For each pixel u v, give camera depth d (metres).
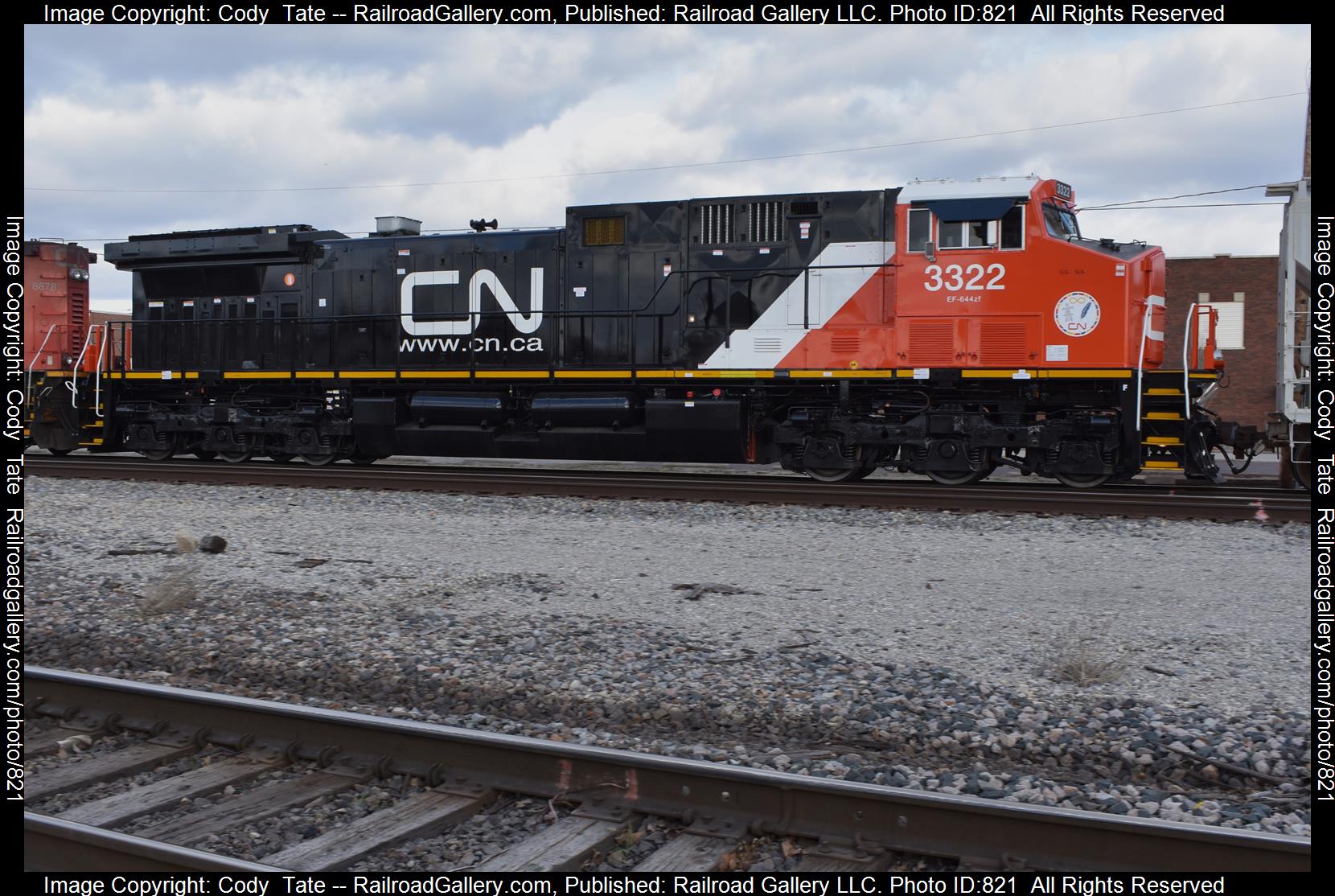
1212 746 4.25
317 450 15.52
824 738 4.54
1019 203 11.68
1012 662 5.56
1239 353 25.70
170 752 4.27
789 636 6.11
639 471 17.59
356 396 15.18
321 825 3.65
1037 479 16.11
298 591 7.22
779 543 9.17
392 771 4.04
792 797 3.50
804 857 3.33
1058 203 12.15
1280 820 3.53
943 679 5.19
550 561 8.45
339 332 15.15
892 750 4.40
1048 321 11.63
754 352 12.90
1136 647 5.82
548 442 14.02
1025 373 11.71
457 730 4.04
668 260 13.27
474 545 9.13
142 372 16.34
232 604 6.80
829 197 12.59
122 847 3.16
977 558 8.46
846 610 6.77
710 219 13.10
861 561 8.39
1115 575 7.81
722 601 7.04
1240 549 8.80
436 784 3.92
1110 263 11.45
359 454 15.76
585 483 12.12
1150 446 11.56
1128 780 4.04
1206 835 3.09
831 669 5.36
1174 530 9.59
